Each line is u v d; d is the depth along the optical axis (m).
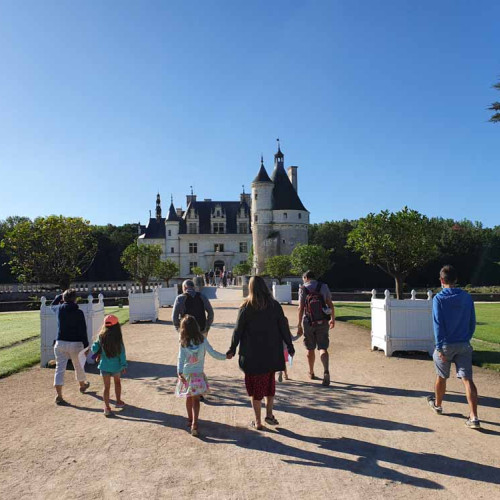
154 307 20.09
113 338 6.92
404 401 7.21
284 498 4.28
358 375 9.02
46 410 7.14
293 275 42.50
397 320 10.88
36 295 39.06
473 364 9.66
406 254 17.67
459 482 4.54
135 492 4.44
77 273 22.08
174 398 7.70
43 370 10.17
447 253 60.81
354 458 5.13
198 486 4.54
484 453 5.20
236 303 29.12
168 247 78.50
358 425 6.18
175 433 6.01
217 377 9.16
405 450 5.32
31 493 4.46
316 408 6.93
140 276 36.56
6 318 23.89
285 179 59.16
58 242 21.47
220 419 6.54
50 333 10.57
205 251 78.81
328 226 67.81
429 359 10.45
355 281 64.94
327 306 8.55
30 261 21.09
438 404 6.56
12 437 5.96
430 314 10.79
